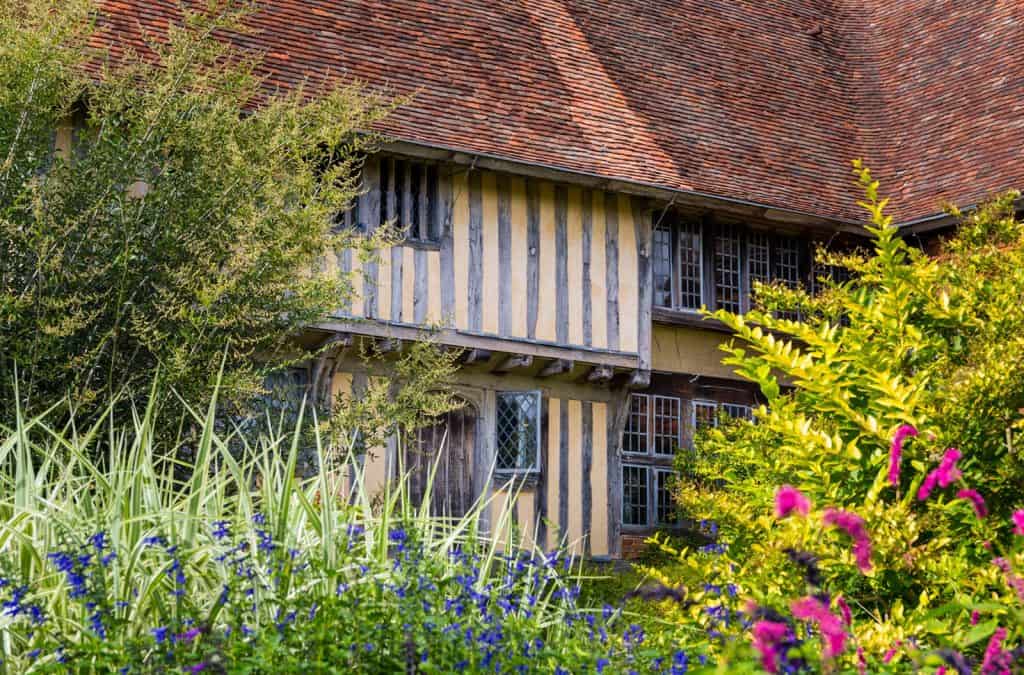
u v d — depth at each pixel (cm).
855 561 435
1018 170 1645
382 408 1005
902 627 405
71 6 915
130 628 451
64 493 628
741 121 1775
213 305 908
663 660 452
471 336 1358
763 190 1658
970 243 723
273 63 1341
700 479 1405
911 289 540
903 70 2034
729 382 1634
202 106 942
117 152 915
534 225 1429
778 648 290
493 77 1520
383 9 1512
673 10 1903
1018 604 387
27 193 885
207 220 919
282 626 427
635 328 1491
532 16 1678
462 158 1352
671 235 1599
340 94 1023
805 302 698
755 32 1992
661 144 1609
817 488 482
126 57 1007
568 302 1441
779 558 449
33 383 834
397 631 431
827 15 2173
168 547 468
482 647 439
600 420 1499
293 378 1260
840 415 500
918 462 457
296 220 917
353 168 1298
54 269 866
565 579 558
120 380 868
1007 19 1933
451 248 1362
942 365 521
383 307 1301
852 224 1683
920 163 1812
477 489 1402
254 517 488
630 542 1505
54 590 455
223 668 387
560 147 1476
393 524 552
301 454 975
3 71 875
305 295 943
